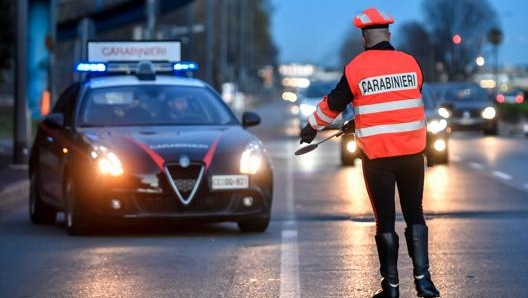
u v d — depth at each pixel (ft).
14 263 63.21
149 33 265.54
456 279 55.98
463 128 234.17
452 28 637.30
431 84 243.60
